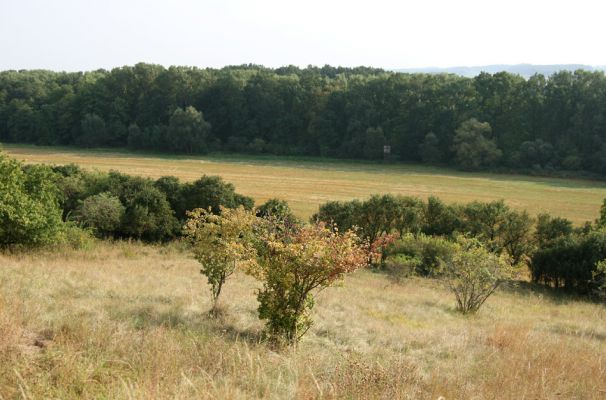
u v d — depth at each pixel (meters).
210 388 6.26
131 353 7.52
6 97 112.62
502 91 103.19
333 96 110.12
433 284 26.92
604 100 92.94
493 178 85.12
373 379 7.07
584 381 8.55
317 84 117.81
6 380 5.81
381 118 106.94
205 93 114.56
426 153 98.94
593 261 29.38
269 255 10.93
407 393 6.88
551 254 31.77
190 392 6.16
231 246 11.75
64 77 132.88
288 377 7.37
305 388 6.59
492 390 7.57
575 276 30.14
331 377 7.59
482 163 94.00
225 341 9.69
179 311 12.45
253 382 6.93
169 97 112.69
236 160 98.38
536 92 101.88
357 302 17.98
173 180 37.81
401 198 38.94
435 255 30.38
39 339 7.87
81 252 25.06
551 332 15.35
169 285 16.89
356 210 37.19
